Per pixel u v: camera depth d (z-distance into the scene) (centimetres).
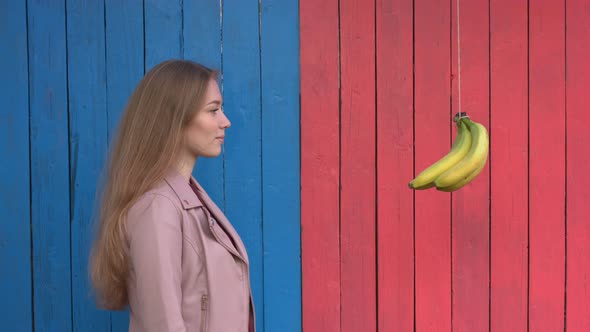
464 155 132
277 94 187
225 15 184
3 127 176
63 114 179
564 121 194
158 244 117
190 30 183
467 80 192
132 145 130
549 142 194
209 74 136
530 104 193
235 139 186
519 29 193
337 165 190
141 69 182
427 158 192
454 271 194
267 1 186
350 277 191
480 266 194
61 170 179
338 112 189
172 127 129
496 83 193
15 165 177
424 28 191
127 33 181
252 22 185
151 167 128
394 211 192
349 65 189
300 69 187
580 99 194
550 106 194
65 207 179
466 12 192
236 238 139
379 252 192
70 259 180
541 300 196
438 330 194
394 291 192
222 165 186
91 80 180
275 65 187
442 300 194
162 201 123
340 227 190
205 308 125
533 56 193
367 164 190
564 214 195
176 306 115
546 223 195
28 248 178
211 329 124
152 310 115
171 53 183
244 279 136
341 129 189
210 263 126
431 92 191
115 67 181
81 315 181
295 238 189
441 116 192
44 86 178
